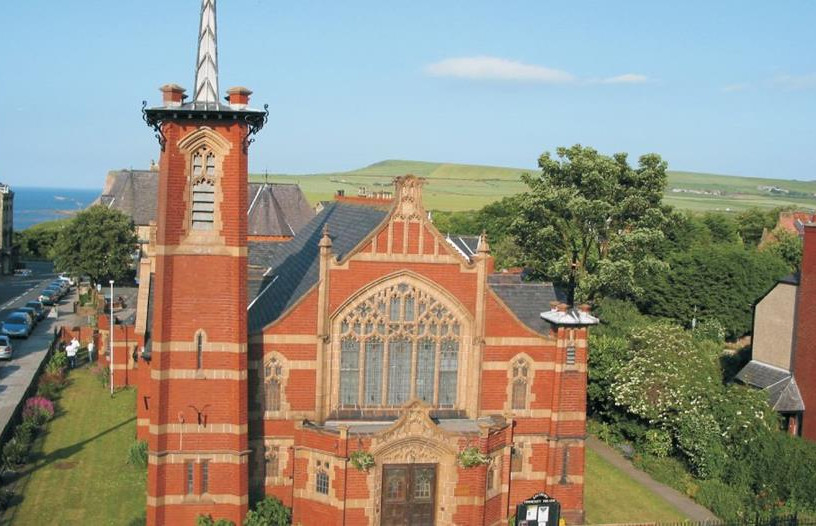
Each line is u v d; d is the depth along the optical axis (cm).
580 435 4250
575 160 6988
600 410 5931
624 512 4388
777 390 5347
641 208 7069
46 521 3797
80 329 8056
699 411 4947
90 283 11031
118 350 6338
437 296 4041
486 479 3916
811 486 4309
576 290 6956
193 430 3716
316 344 3906
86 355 7500
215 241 3688
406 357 4053
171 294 3659
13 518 3816
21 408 5259
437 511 3862
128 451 4688
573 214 6956
